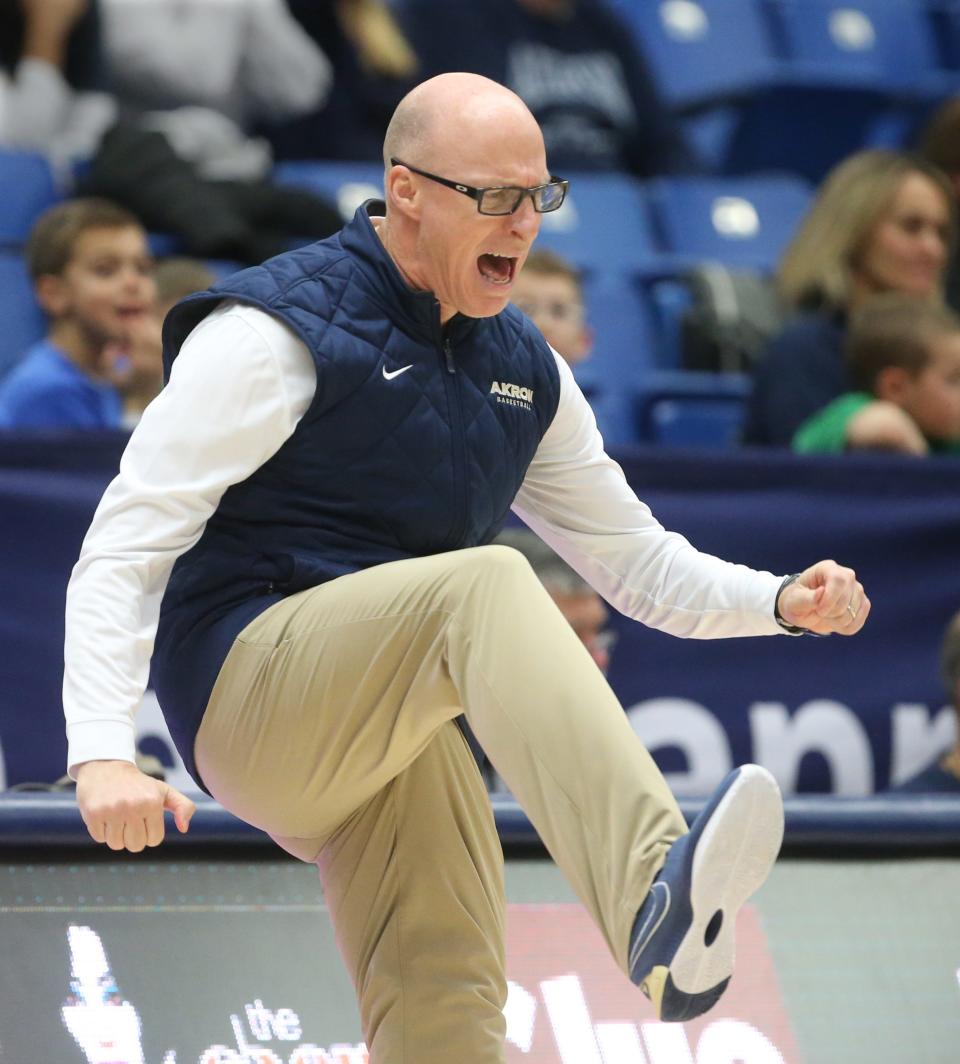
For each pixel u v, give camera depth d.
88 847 9.47
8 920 9.15
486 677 6.87
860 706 14.33
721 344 18.25
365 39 21.14
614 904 6.62
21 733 12.91
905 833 10.42
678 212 21.50
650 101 22.33
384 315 7.52
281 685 7.27
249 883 9.63
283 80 20.70
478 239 7.32
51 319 15.63
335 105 21.19
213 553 7.61
